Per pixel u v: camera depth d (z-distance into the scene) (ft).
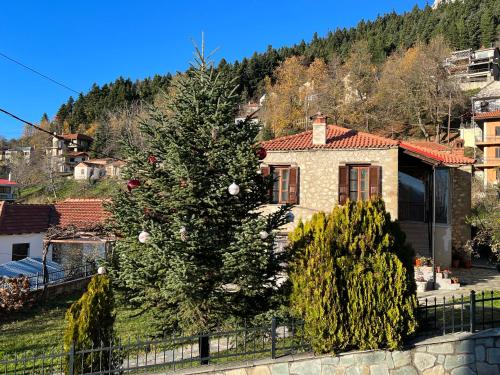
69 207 71.87
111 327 23.45
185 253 24.52
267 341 27.02
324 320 22.13
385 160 55.06
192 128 28.81
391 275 22.94
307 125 178.91
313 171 57.67
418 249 61.31
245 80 281.13
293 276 25.84
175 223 26.00
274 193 58.95
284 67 236.63
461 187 64.95
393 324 22.29
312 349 23.43
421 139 168.04
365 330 22.27
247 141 28.02
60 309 44.73
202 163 28.07
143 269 26.05
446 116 175.01
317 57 274.77
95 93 311.88
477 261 69.62
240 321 27.30
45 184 186.70
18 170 198.59
